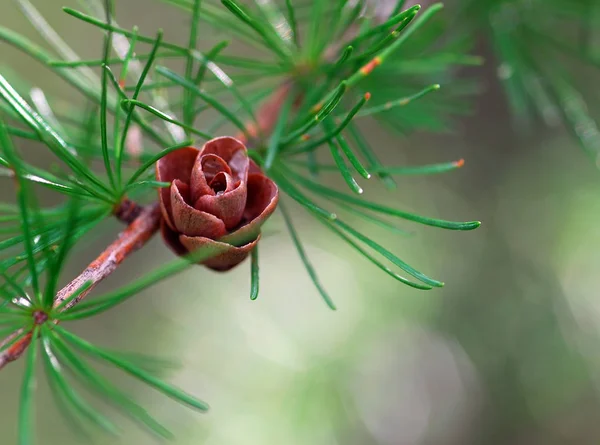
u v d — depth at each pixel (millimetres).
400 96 235
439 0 251
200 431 382
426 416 432
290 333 408
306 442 378
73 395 188
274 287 433
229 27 212
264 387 388
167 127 207
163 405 391
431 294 445
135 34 194
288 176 205
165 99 214
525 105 243
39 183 187
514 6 244
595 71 294
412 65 225
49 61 196
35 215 186
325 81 210
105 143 188
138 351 431
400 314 430
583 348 441
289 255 446
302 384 386
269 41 206
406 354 431
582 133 244
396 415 418
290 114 219
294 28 201
